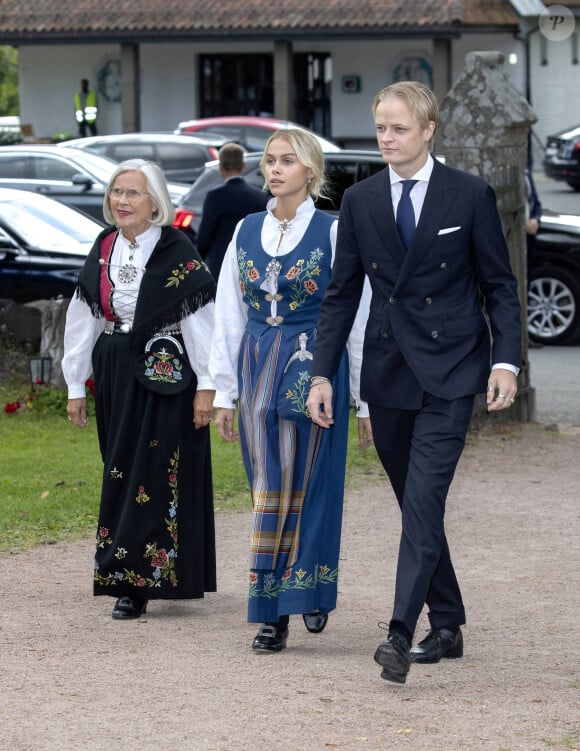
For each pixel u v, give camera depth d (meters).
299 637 6.74
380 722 5.41
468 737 5.25
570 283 17.62
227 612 7.29
